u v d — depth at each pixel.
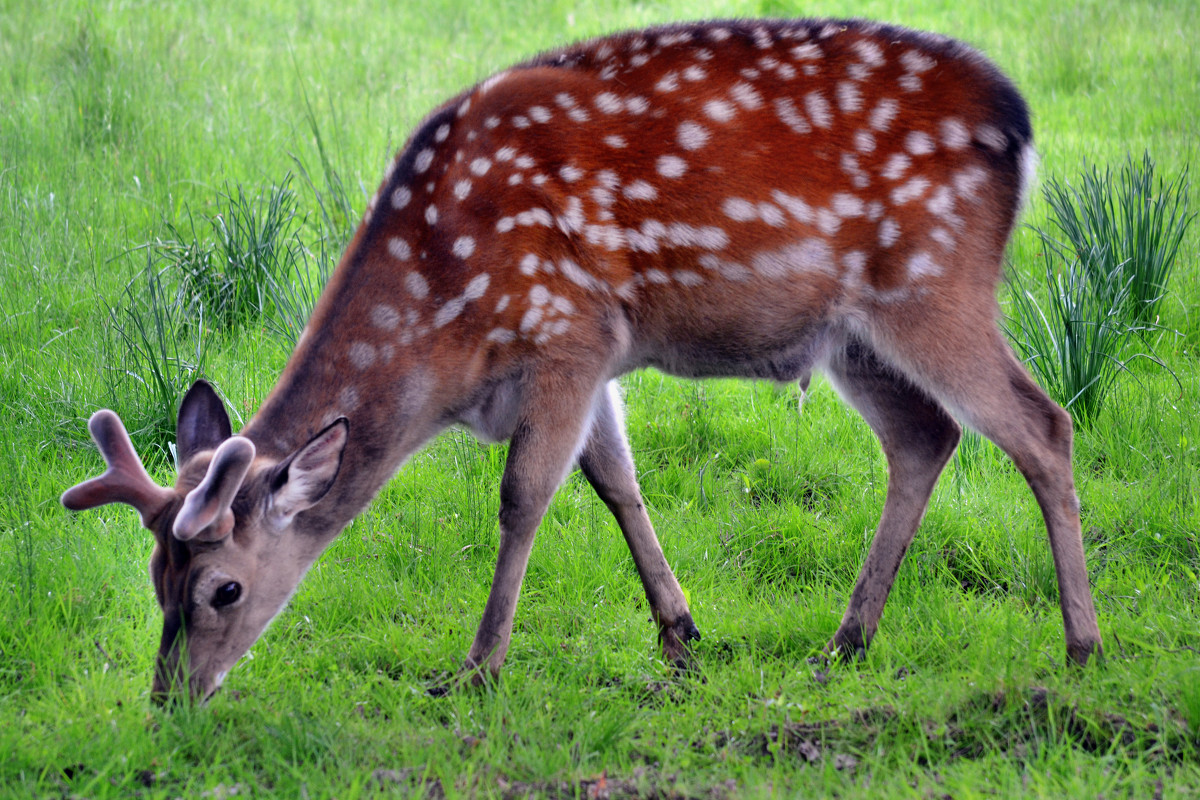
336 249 12.05
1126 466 9.14
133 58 17.14
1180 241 11.59
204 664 6.15
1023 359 10.12
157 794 5.50
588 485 9.31
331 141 15.20
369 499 6.84
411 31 22.22
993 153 6.86
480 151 6.79
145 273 11.34
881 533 7.36
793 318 7.01
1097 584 7.69
